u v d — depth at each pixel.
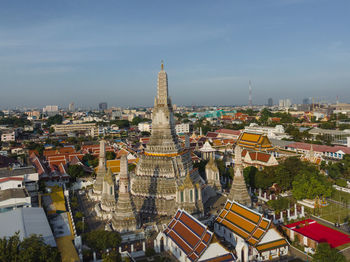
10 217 91.31
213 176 142.88
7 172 131.75
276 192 140.50
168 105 128.38
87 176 176.12
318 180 128.25
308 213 115.25
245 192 116.75
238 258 79.06
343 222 108.38
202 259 75.06
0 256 62.03
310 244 90.69
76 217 114.56
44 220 92.12
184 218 88.75
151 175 122.44
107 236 84.88
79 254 82.31
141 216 113.62
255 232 84.94
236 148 117.06
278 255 86.56
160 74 126.62
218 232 99.56
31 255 62.91
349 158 182.50
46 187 139.75
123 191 100.75
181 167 124.31
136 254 87.31
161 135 126.62
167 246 90.00
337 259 71.75
